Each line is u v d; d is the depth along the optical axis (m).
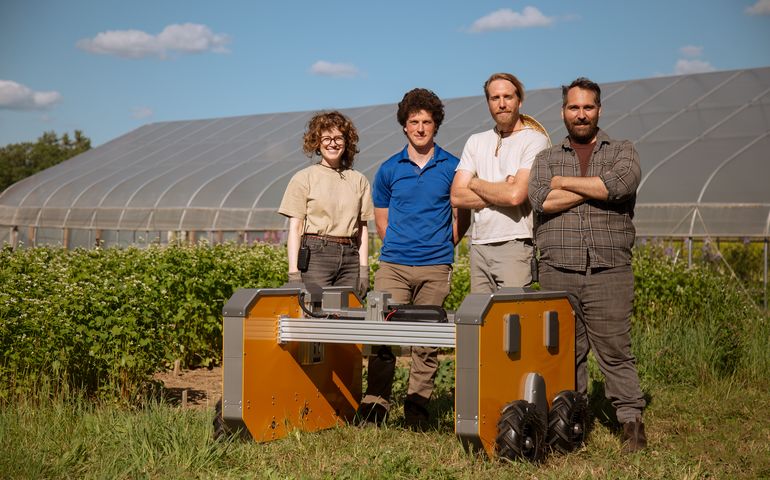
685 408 5.91
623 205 4.85
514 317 4.23
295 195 5.31
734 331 7.38
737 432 5.18
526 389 4.36
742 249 14.25
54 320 5.55
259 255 10.14
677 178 15.18
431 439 4.81
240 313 4.42
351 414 5.34
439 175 5.38
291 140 23.20
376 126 23.20
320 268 5.29
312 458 4.31
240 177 20.59
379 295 4.63
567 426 4.56
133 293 6.30
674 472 4.19
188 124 28.14
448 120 22.23
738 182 14.62
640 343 7.49
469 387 4.04
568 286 4.90
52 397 5.55
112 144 27.45
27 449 4.23
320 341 4.54
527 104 21.84
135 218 20.84
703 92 19.09
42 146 67.06
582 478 4.04
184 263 8.62
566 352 4.78
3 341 5.40
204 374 8.22
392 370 5.37
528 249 5.12
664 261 10.27
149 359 6.09
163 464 4.08
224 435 4.46
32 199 23.38
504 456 4.13
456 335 4.07
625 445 4.72
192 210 19.91
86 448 4.34
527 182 5.00
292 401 4.79
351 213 5.38
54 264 8.43
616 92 20.50
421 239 5.36
